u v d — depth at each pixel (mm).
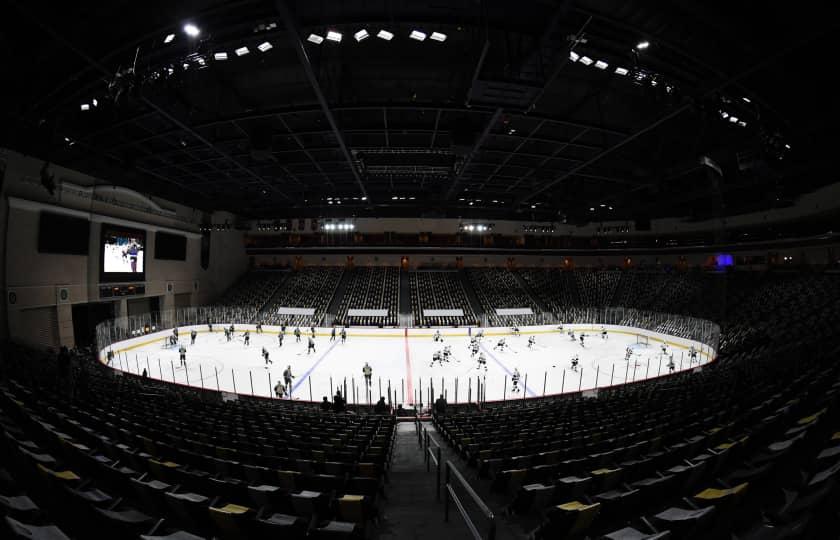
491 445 7695
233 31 11539
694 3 9750
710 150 19062
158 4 10375
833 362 11930
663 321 35656
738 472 5293
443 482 6465
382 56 13492
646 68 12672
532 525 4676
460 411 15242
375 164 20672
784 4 9586
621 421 9242
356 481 5465
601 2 9852
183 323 35000
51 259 23016
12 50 12258
